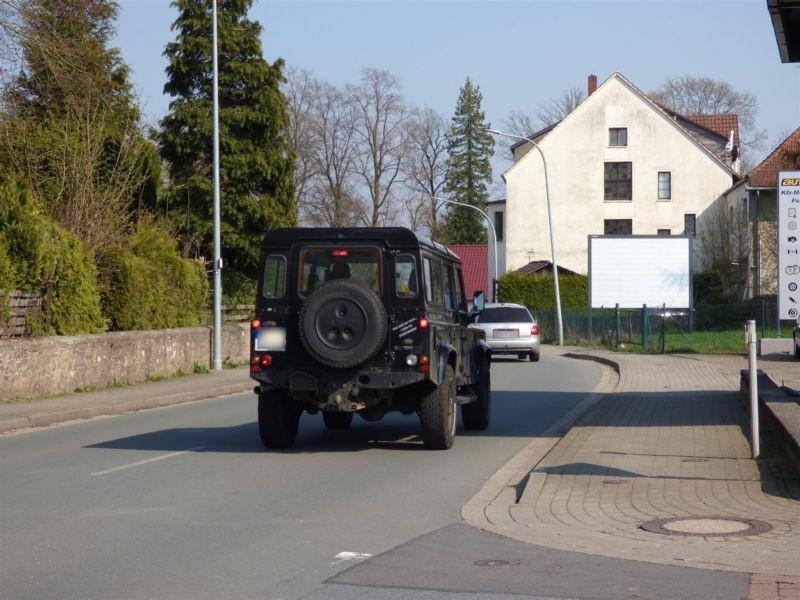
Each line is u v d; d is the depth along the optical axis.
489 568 6.72
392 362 11.78
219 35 42.66
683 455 11.30
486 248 78.38
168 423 15.98
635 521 8.02
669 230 62.09
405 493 9.62
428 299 12.09
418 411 12.84
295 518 8.41
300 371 11.89
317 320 11.59
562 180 62.88
